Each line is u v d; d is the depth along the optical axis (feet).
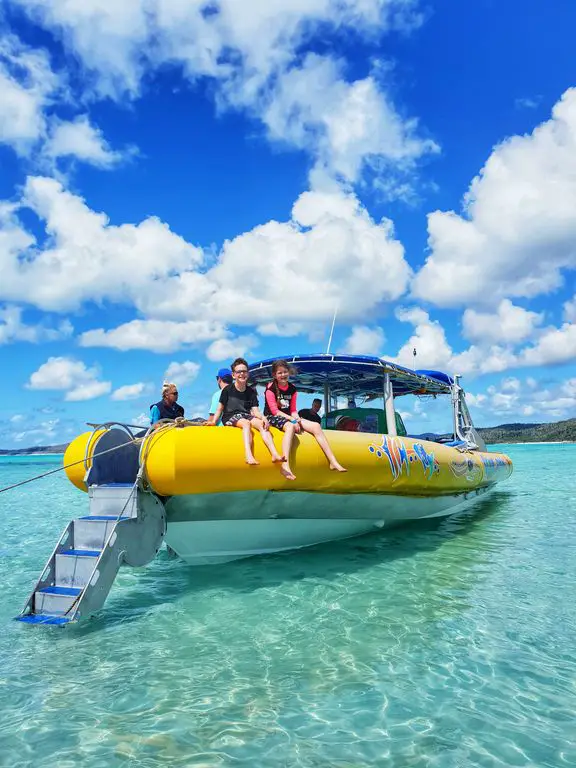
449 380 30.96
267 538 17.06
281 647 10.69
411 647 10.55
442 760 7.10
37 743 7.57
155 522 14.15
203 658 10.27
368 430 23.67
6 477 80.53
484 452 34.14
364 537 20.83
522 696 8.67
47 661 10.28
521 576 15.40
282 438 15.55
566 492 37.58
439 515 25.27
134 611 12.99
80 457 14.87
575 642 10.71
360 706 8.44
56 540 23.56
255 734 7.73
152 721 8.11
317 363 21.24
